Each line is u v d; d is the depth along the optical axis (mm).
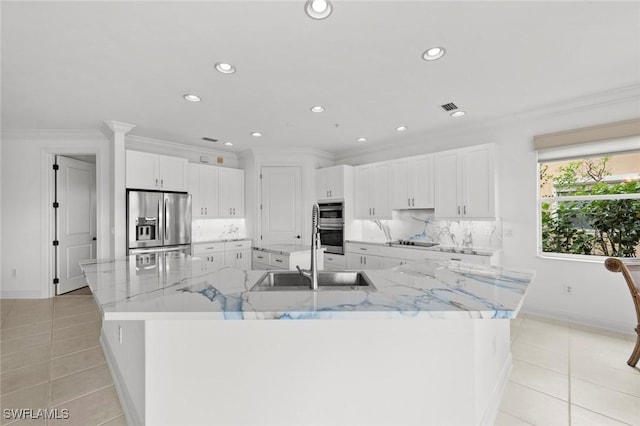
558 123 3271
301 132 4172
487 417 1667
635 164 2996
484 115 3498
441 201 3986
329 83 2637
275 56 2189
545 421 1737
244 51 2119
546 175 3533
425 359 1446
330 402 1428
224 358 1426
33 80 2535
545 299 3387
